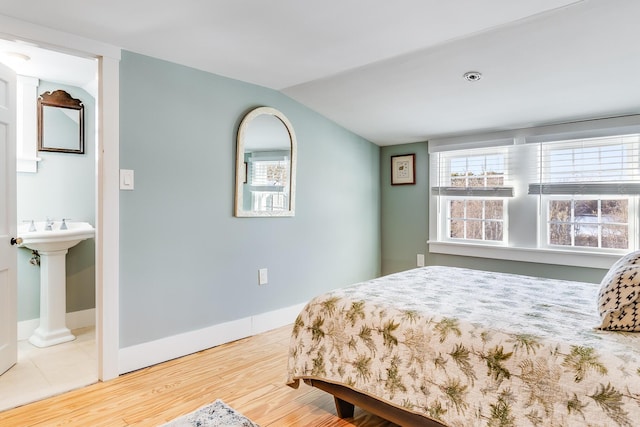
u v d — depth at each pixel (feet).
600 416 3.71
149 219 7.94
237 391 6.93
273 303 10.39
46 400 6.56
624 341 4.23
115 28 6.70
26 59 8.66
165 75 8.16
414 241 12.91
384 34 6.91
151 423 5.88
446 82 8.73
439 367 4.81
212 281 9.04
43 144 9.96
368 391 5.41
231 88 9.32
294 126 10.75
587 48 6.88
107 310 7.32
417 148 12.83
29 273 9.75
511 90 8.68
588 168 9.67
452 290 6.71
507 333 4.55
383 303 5.82
